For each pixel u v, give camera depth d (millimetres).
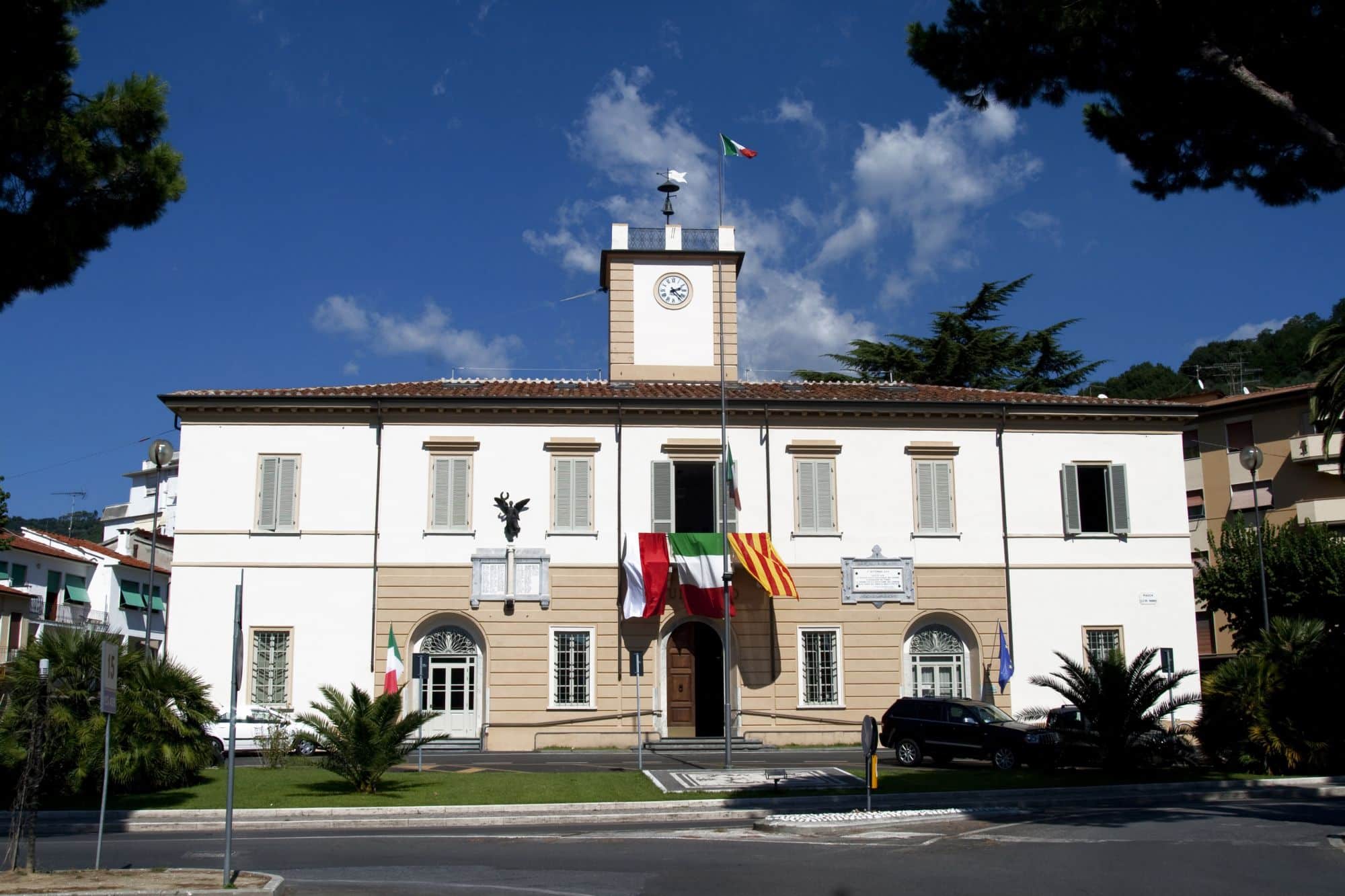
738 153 43719
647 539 36062
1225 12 19484
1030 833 18828
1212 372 79812
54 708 22844
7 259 19625
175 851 17844
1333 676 27594
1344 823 20016
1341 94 19844
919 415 37969
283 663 35219
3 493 46062
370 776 24312
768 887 14234
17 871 14633
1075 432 38656
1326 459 39188
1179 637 37875
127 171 20172
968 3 20484
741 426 37438
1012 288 61781
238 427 36188
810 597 36844
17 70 19125
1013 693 36875
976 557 37562
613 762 31484
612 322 43250
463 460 36500
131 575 64250
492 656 35656
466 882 14750
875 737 21750
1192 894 13656
